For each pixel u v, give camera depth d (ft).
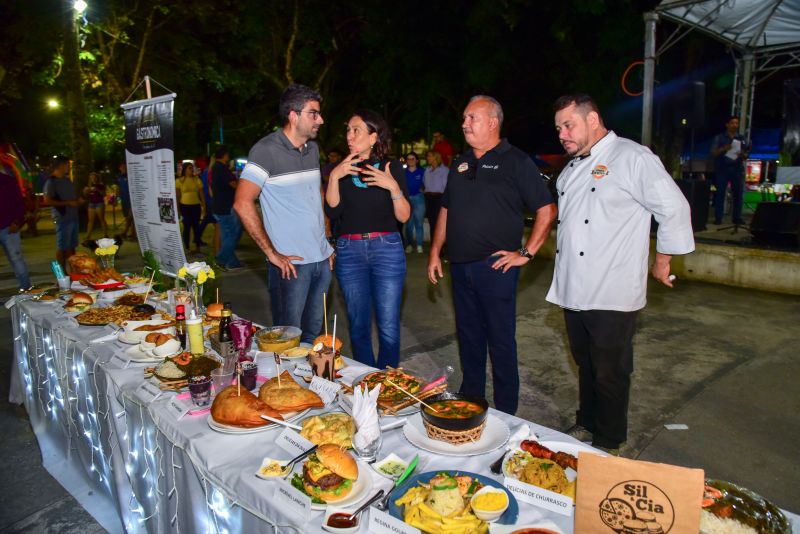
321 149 69.51
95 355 8.21
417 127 55.36
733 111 33.94
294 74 64.49
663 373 13.99
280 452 5.44
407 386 6.52
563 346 15.98
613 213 8.39
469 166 9.82
